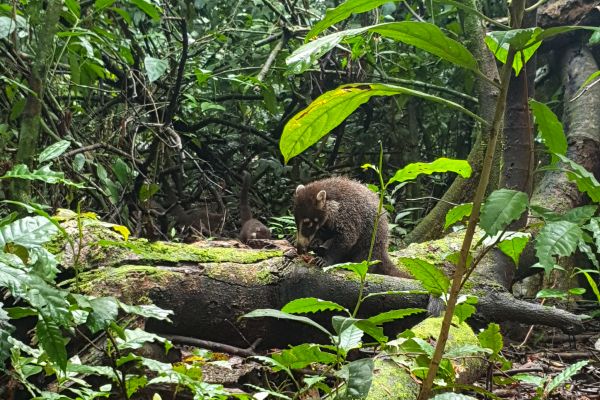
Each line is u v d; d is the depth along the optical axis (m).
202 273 4.04
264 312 2.56
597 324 6.30
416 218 8.62
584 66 7.78
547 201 6.56
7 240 2.25
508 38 1.98
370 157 9.42
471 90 8.54
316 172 9.15
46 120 6.14
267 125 9.41
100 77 6.86
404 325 4.59
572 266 6.92
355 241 6.03
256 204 8.79
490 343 3.36
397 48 8.86
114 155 6.90
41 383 2.97
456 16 8.90
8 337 2.13
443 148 9.84
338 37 1.99
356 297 4.39
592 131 7.18
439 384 2.86
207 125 8.95
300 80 8.97
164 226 7.49
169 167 7.77
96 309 2.13
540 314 4.82
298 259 4.41
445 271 5.31
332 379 3.64
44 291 2.01
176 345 3.85
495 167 6.79
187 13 8.59
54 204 5.72
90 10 6.54
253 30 8.38
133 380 2.55
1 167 4.73
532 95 4.80
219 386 2.46
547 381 3.75
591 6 7.85
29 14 5.62
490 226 1.95
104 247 3.88
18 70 5.60
